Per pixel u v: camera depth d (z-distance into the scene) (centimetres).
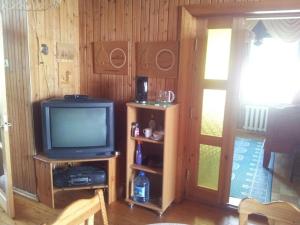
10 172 243
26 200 282
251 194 311
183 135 277
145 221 251
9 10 258
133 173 277
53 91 288
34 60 265
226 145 264
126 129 277
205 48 259
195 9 244
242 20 239
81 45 309
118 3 279
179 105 263
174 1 252
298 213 111
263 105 538
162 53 265
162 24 261
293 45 501
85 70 313
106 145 274
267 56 522
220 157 268
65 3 287
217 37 254
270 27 441
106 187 279
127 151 268
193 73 267
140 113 284
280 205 114
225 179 270
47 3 267
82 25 304
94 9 293
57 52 286
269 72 527
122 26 282
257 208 118
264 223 249
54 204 275
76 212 117
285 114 357
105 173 281
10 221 246
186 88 269
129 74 287
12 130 284
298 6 208
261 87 538
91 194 299
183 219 256
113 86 299
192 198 290
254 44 484
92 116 266
